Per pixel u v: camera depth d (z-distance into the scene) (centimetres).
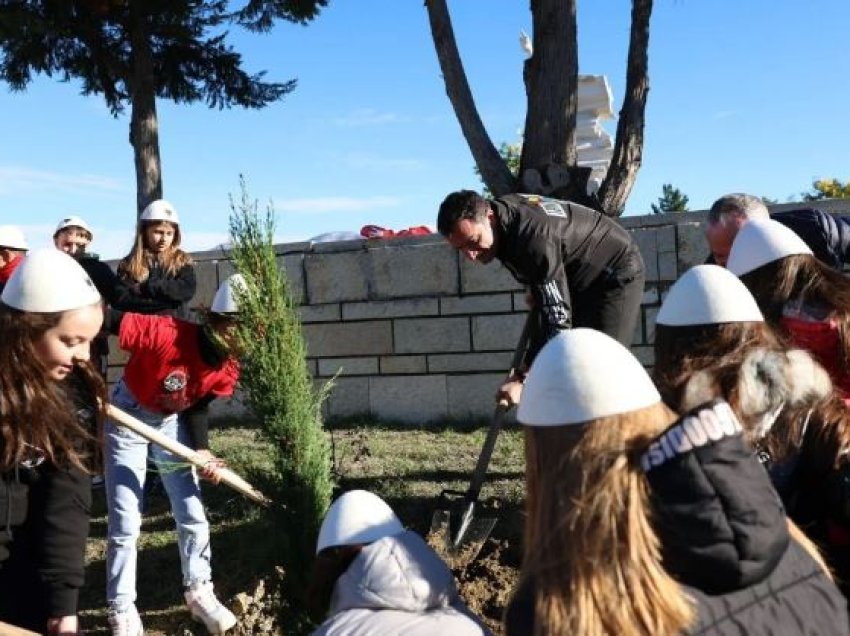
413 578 247
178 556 519
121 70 1334
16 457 236
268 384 413
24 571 256
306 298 880
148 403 398
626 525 147
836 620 163
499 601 420
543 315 436
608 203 768
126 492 398
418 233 960
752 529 147
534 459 165
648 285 745
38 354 233
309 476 421
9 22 1142
